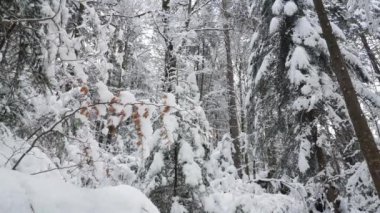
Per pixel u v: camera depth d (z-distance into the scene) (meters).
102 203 2.54
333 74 12.09
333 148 11.38
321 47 11.63
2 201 2.13
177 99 7.84
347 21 14.75
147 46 11.77
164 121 3.19
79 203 2.43
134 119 3.02
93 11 4.45
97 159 4.14
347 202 10.27
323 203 10.20
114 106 3.01
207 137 7.95
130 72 11.34
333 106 11.80
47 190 2.38
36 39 3.91
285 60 12.52
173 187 7.49
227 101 20.62
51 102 4.73
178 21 9.24
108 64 4.41
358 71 12.47
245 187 8.99
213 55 19.77
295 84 11.41
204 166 7.99
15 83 4.29
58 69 4.45
